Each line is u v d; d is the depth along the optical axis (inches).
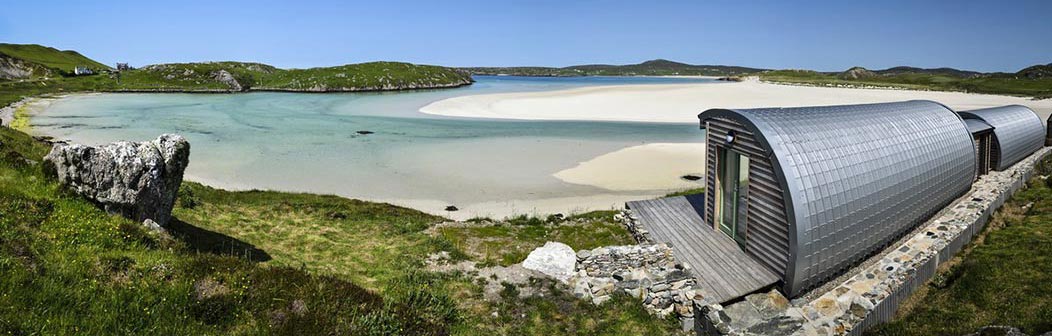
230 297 361.4
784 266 549.0
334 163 1535.4
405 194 1187.9
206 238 599.5
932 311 519.5
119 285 351.3
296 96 4365.2
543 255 567.8
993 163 1082.7
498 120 2534.5
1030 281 531.5
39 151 938.1
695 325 491.5
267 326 343.9
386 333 371.2
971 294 533.3
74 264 359.6
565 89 4712.1
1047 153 1272.1
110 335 302.8
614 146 1761.8
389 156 1637.6
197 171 1414.9
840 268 578.2
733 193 653.9
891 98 3545.8
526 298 506.0
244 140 1964.8
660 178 1328.7
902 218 659.4
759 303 529.7
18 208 422.9
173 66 5206.7
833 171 569.3
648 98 3553.2
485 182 1296.8
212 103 3622.0
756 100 3395.7
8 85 3966.5
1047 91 3878.0
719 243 651.5
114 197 483.5
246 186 1251.8
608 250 554.3
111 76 4913.9
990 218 809.5
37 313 297.9
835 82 5565.9
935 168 726.5
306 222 777.6
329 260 598.9
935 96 3730.3
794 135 577.3
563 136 1995.6
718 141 663.8
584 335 454.9
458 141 1908.2
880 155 633.6
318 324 353.1
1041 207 820.0
